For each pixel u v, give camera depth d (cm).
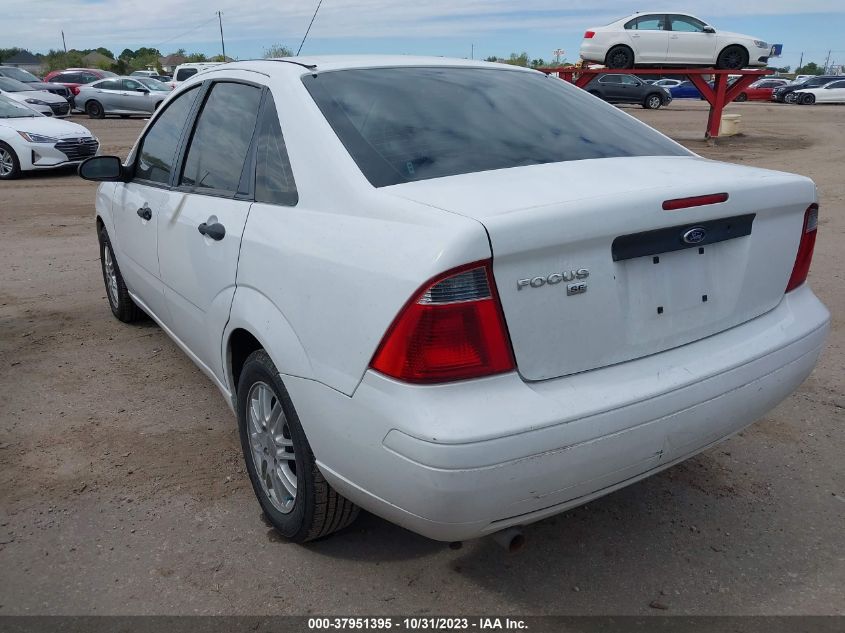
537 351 212
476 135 276
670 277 236
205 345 330
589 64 2042
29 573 266
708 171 261
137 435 369
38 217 971
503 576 267
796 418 386
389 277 208
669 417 227
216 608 250
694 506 310
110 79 2694
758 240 257
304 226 248
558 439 207
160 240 365
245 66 334
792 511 306
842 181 1245
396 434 205
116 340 502
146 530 292
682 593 258
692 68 1956
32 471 334
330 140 257
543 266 209
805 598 255
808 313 279
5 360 465
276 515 284
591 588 261
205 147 339
